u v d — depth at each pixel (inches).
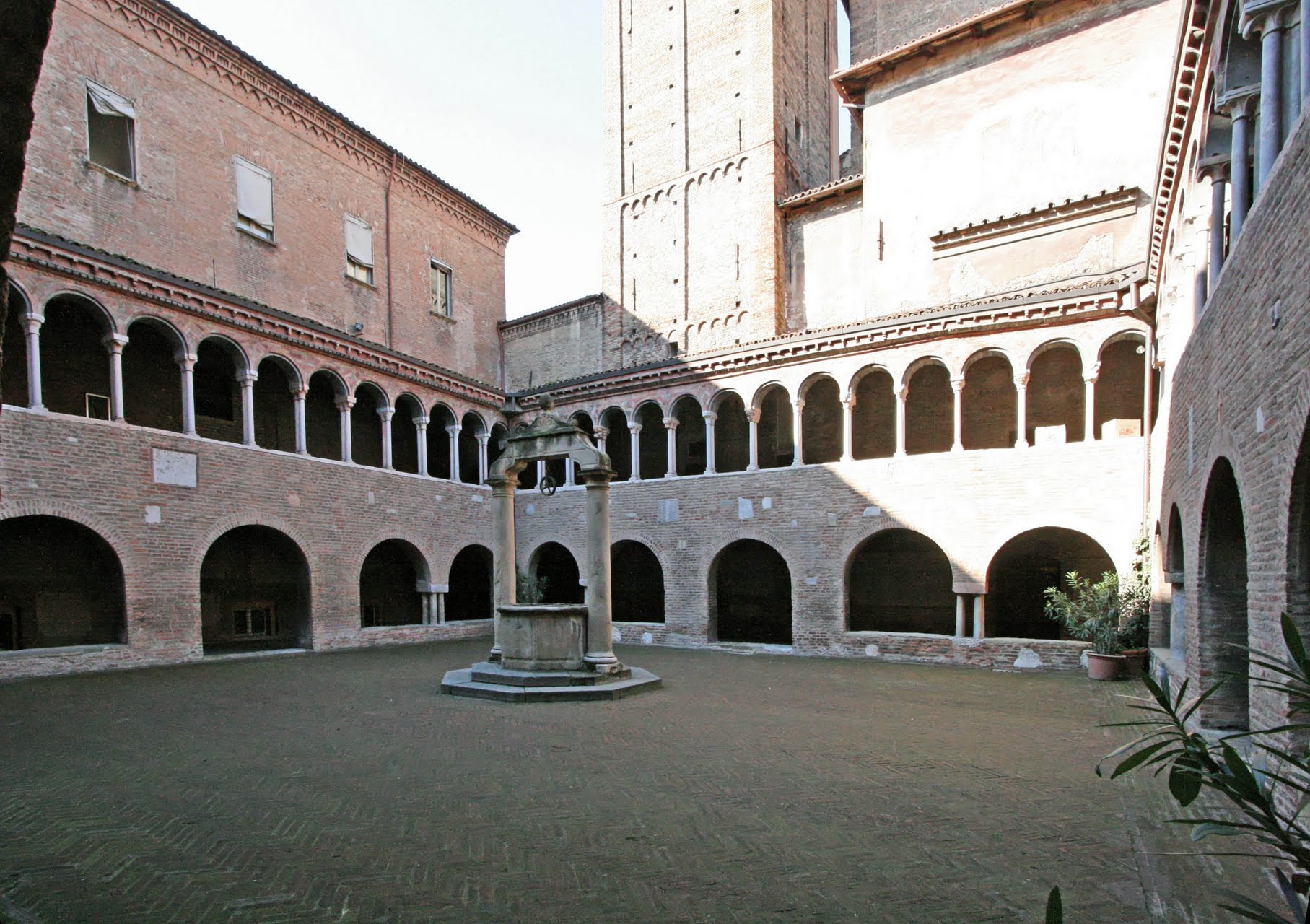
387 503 1023.0
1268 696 294.8
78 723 494.0
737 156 1306.6
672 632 1029.2
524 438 667.4
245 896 241.0
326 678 696.4
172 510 780.0
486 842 287.3
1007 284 979.9
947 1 1117.7
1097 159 936.9
